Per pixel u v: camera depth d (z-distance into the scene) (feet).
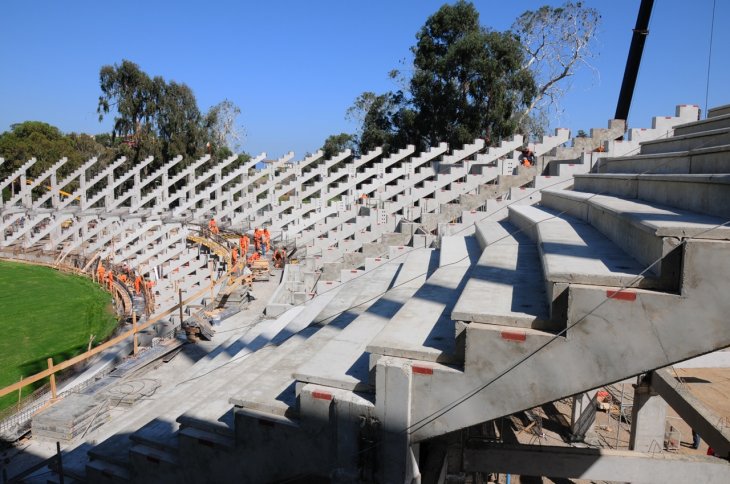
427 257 31.91
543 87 112.98
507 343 11.76
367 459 13.39
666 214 14.49
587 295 11.02
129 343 41.98
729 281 10.07
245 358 25.62
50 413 26.71
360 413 13.37
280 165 93.20
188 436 16.75
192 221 93.97
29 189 109.91
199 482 16.78
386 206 60.29
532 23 107.76
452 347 13.33
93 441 23.76
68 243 105.09
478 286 15.21
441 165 67.82
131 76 145.07
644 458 19.06
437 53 103.91
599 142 44.80
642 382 31.14
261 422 15.25
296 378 14.87
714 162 16.33
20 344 51.03
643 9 43.91
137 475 18.15
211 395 19.60
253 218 93.09
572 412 38.52
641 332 10.73
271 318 38.99
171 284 64.59
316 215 82.84
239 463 15.93
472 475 25.88
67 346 50.24
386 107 119.55
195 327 38.63
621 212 15.19
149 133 147.54
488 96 97.19
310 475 14.64
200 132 153.17
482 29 102.53
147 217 95.86
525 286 15.15
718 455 21.81
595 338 11.05
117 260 89.92
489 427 29.22
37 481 21.81
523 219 26.55
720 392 44.73
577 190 32.91
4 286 80.43
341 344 17.33
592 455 18.97
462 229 38.99
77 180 172.96
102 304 68.18
